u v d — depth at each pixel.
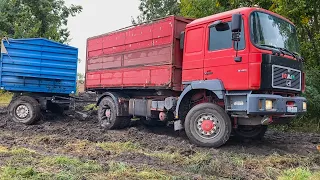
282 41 7.73
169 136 9.28
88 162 5.97
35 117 11.59
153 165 6.05
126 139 8.66
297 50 8.28
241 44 7.14
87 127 11.00
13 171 5.13
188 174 5.45
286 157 6.87
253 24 7.16
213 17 7.77
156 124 11.36
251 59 6.96
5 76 11.81
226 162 6.30
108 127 10.70
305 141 9.23
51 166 5.64
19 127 10.71
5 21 27.23
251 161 6.45
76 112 13.34
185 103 8.45
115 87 10.48
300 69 7.89
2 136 8.79
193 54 8.05
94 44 11.56
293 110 7.39
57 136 8.78
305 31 13.05
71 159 6.07
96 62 11.45
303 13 12.13
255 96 6.85
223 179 5.25
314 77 11.91
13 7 28.92
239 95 7.22
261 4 13.23
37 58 12.27
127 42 10.00
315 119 11.72
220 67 7.47
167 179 5.03
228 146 7.97
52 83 12.61
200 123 7.81
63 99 12.80
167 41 8.61
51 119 12.85
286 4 11.97
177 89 8.52
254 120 7.47
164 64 8.66
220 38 7.55
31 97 11.83
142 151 7.33
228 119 7.51
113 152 7.02
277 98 7.04
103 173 5.30
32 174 5.05
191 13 15.02
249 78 6.96
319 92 11.75
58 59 12.67
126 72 10.00
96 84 11.39
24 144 7.84
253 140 9.06
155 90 9.52
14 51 11.89
